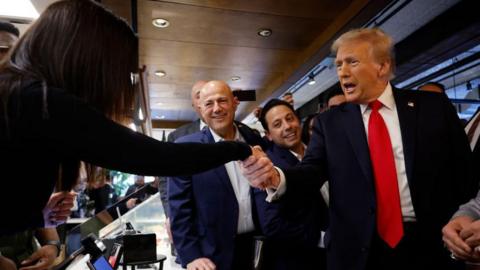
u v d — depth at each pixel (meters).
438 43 4.47
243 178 1.59
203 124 2.53
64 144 0.64
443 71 6.21
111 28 0.75
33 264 1.07
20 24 1.69
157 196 1.97
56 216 1.01
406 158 1.17
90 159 0.67
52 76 0.68
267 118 1.87
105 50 0.73
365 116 1.30
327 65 5.93
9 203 0.63
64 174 0.76
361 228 1.18
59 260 1.17
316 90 7.86
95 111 0.67
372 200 1.17
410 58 5.00
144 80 2.72
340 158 1.27
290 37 4.39
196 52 4.88
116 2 3.42
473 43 4.47
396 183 1.17
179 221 1.52
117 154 0.66
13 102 0.61
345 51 1.28
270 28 4.12
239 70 5.77
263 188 1.21
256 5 3.58
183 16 3.78
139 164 0.69
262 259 1.42
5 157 0.62
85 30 0.71
